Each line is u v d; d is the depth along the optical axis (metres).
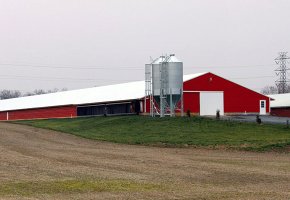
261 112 68.75
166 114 58.44
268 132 40.91
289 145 34.19
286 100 82.62
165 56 58.16
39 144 38.31
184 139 38.94
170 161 27.50
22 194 16.77
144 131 45.34
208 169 24.16
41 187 18.23
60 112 78.25
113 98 69.88
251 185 19.36
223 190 18.02
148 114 62.72
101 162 26.77
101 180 20.08
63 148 35.28
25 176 21.05
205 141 37.41
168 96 57.38
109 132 47.00
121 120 55.25
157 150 34.00
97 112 74.25
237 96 67.56
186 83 64.94
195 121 48.84
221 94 66.75
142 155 30.66
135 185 18.91
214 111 66.25
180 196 16.64
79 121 61.97
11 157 28.59
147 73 62.00
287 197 16.55
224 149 34.19
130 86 76.31
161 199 16.06
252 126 44.53
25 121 70.94
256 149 33.50
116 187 18.36
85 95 81.00
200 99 65.62
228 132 41.59
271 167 25.06
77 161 27.16
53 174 21.77
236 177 21.55
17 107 89.19
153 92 58.25
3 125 60.62
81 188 18.08
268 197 16.52
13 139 42.28
